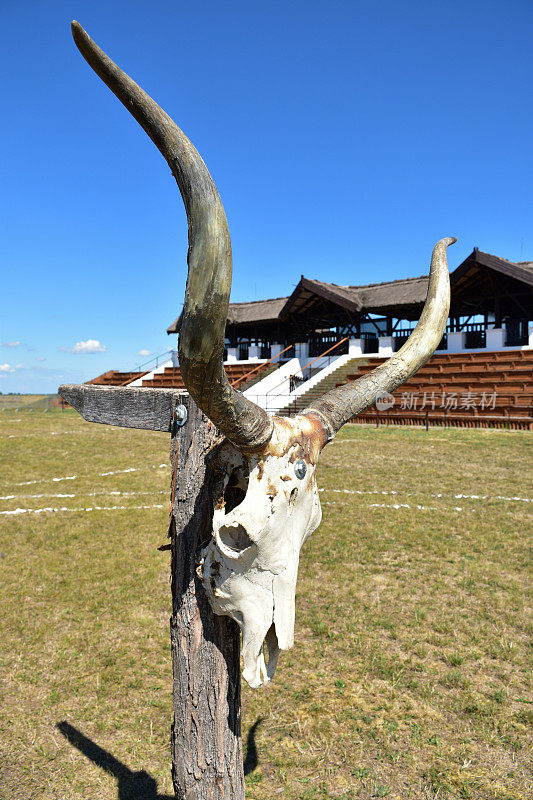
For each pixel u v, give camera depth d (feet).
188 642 6.25
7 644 16.06
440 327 6.77
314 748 11.73
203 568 5.68
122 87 3.49
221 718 6.29
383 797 10.37
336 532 26.66
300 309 113.70
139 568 22.27
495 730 12.21
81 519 29.45
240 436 4.73
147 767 11.24
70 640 16.30
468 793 10.39
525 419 65.51
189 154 3.56
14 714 12.87
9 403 134.92
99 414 7.65
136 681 14.21
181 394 6.44
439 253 7.07
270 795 10.44
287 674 14.55
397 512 30.19
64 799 10.36
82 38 3.28
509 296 81.35
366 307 96.63
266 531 5.09
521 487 36.17
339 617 17.74
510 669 14.66
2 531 27.27
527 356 76.07
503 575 21.26
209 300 3.53
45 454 53.42
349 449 52.16
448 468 42.73
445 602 18.85
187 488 6.26
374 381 6.52
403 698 13.44
